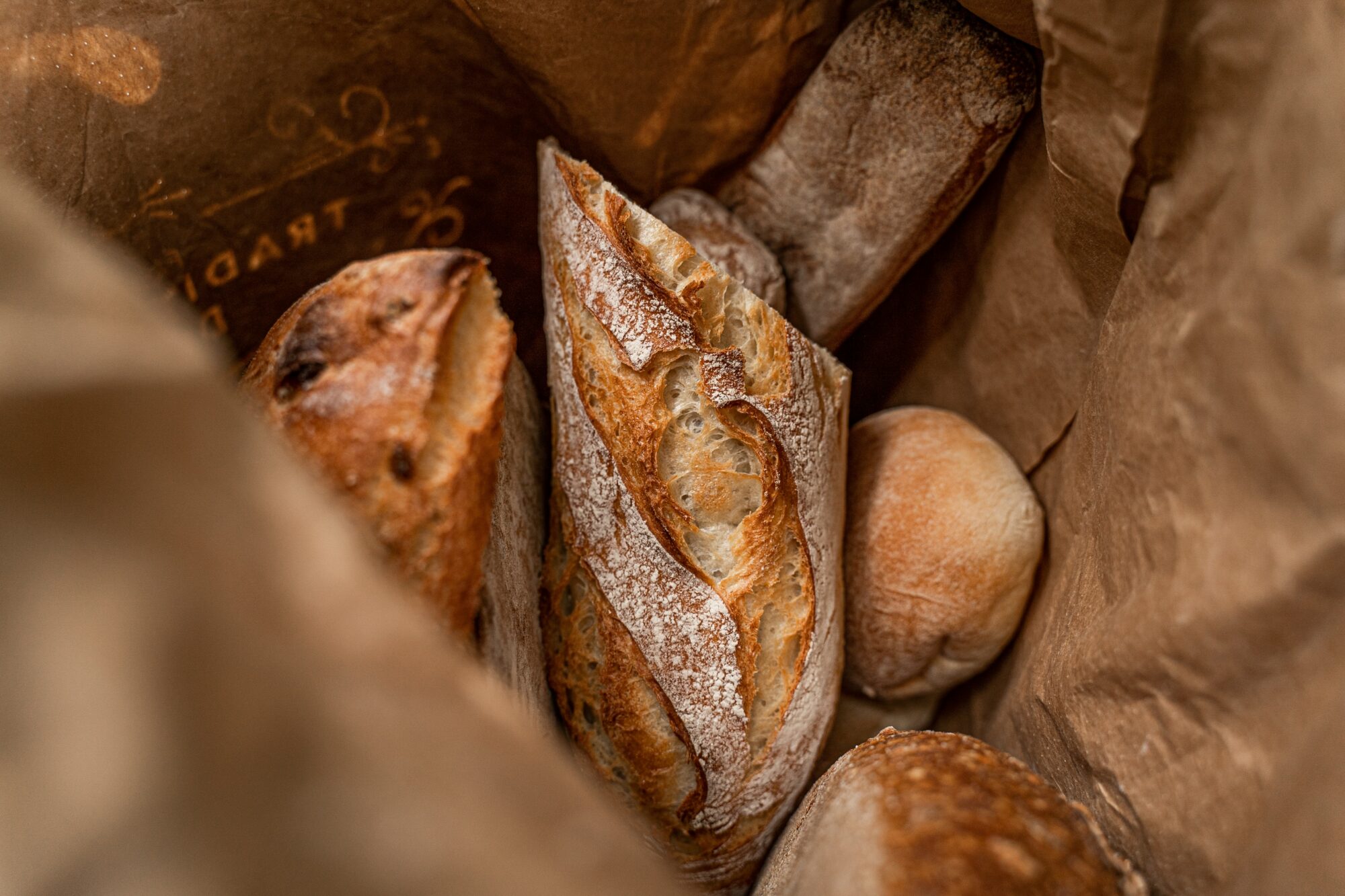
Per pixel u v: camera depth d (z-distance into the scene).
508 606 0.24
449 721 0.15
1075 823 0.21
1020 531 0.28
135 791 0.12
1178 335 0.22
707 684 0.25
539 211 0.28
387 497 0.20
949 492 0.28
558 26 0.28
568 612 0.27
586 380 0.26
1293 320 0.19
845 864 0.20
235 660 0.13
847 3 0.29
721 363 0.25
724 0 0.28
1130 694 0.23
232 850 0.12
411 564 0.20
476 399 0.21
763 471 0.25
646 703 0.26
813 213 0.30
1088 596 0.25
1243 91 0.20
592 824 0.15
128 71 0.26
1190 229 0.21
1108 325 0.24
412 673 0.15
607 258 0.25
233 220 0.29
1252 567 0.20
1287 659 0.20
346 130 0.30
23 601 0.12
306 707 0.13
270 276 0.31
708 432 0.25
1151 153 0.22
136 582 0.13
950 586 0.28
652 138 0.30
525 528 0.26
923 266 0.31
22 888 0.11
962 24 0.26
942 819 0.20
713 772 0.26
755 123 0.30
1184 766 0.21
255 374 0.22
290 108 0.29
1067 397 0.28
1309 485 0.19
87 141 0.27
